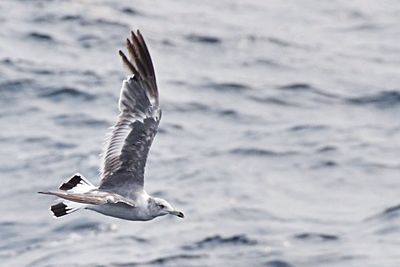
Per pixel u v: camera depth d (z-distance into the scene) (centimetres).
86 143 2455
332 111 2791
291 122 2689
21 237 2014
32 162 2338
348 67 3145
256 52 3225
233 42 3291
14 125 2541
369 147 2506
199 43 3259
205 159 2419
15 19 3228
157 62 3072
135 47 1293
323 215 2112
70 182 1224
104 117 2609
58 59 2967
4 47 3008
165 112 2694
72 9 3353
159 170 2350
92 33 3197
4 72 2816
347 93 2916
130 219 1269
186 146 2497
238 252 1944
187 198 2195
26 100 2677
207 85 2906
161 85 2880
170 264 1903
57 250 1964
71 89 2744
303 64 3152
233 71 3050
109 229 2041
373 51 3322
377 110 2803
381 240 1975
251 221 2077
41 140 2455
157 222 2078
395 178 2314
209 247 1969
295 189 2262
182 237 2011
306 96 2886
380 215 2091
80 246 1980
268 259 1908
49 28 3188
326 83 2995
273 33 3419
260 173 2350
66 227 2045
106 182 1277
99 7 3425
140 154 1295
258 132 2605
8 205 2141
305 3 3794
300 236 2002
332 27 3553
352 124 2688
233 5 3700
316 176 2336
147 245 1984
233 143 2527
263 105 2805
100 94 2739
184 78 2948
